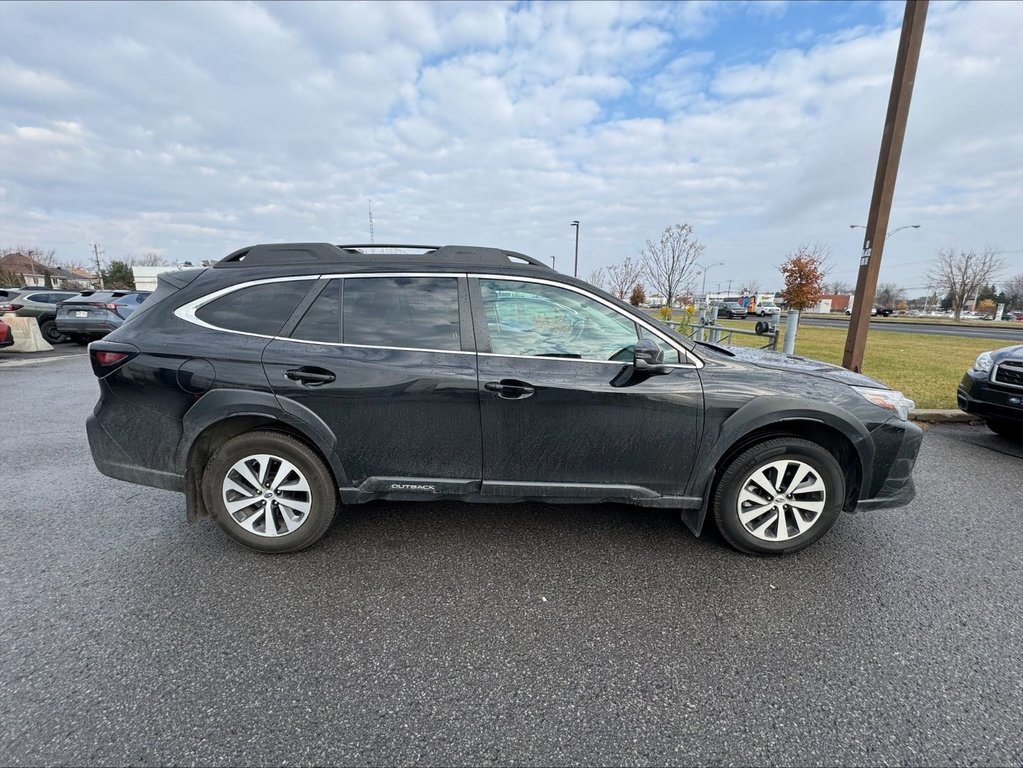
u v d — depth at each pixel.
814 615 2.37
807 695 1.91
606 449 2.71
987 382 4.97
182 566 2.71
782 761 1.64
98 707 1.80
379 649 2.12
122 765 1.59
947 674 2.01
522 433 2.68
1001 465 4.49
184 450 2.66
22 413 6.09
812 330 21.59
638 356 2.53
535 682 1.96
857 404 2.74
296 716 1.79
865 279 6.09
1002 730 1.75
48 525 3.16
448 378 2.61
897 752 1.67
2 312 13.98
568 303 2.76
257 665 2.02
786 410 2.67
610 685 1.95
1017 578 2.69
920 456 4.74
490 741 1.71
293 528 2.77
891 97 5.70
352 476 2.72
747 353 3.25
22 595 2.44
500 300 2.75
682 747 1.69
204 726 1.74
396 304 2.72
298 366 2.60
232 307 2.71
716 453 2.71
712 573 2.71
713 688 1.94
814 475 2.76
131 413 2.68
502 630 2.25
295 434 2.73
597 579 2.64
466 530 3.13
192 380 2.60
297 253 2.84
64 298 14.97
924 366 9.91
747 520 2.81
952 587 2.60
